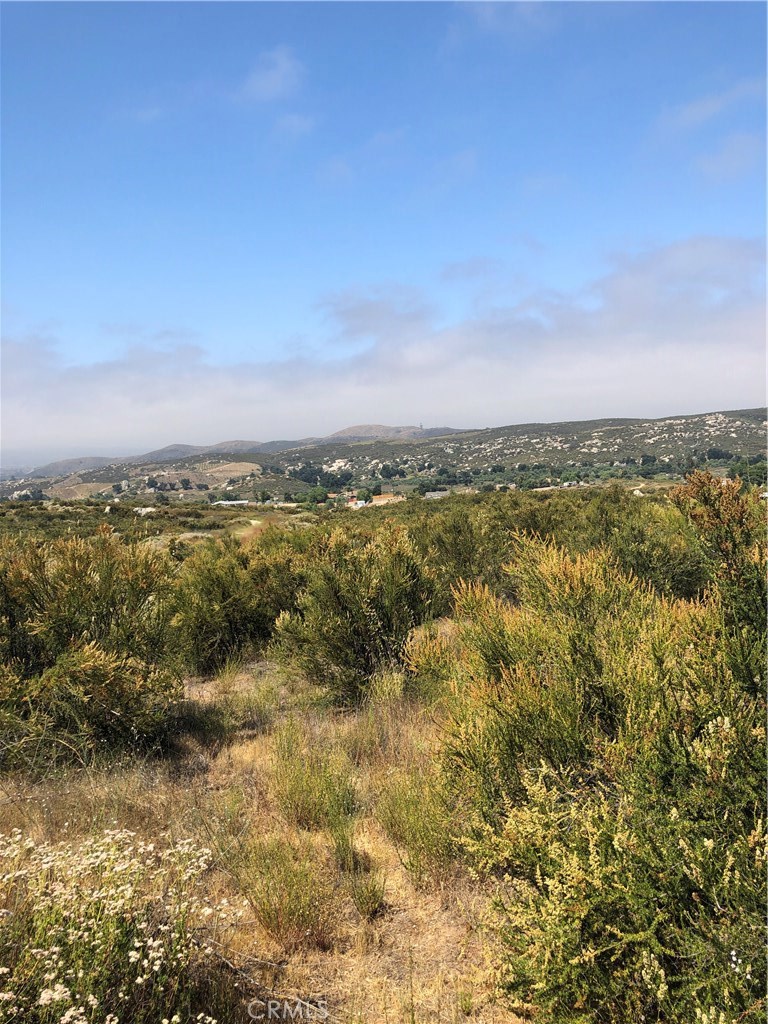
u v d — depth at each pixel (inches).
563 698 125.4
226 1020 91.4
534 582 175.0
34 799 157.6
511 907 95.9
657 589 253.3
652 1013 79.5
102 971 82.7
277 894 116.8
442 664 212.4
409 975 103.3
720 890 77.8
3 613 221.8
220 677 289.6
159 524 1330.0
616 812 98.9
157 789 168.6
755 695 103.0
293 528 562.9
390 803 149.6
